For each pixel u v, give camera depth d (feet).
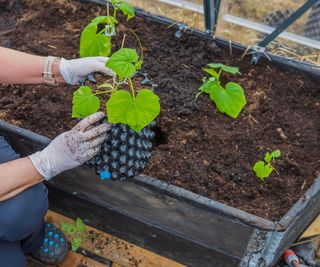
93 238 5.64
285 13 5.70
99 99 4.33
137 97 3.85
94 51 4.87
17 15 6.22
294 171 4.92
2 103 5.26
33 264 5.49
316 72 5.56
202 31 5.82
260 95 5.48
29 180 4.17
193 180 4.72
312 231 5.52
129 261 5.49
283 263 5.48
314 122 5.36
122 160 4.25
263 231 4.31
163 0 6.24
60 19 6.12
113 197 4.99
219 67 5.23
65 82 4.68
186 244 5.15
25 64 4.46
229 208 4.30
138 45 5.82
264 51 5.66
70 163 4.15
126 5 5.07
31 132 4.79
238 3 5.74
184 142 5.01
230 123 5.22
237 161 4.92
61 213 5.80
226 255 4.99
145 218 5.10
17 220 4.40
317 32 5.81
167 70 5.60
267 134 5.19
